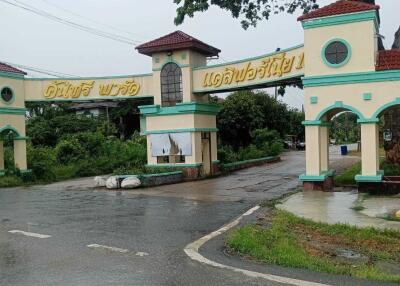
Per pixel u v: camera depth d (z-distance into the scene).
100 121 44.69
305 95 16.98
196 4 19.05
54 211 13.26
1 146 24.69
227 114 39.28
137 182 19.39
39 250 8.27
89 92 24.89
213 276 6.40
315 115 16.83
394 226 9.80
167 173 21.38
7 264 7.32
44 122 41.94
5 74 23.88
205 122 24.05
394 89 15.73
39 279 6.48
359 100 16.17
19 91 24.72
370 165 15.95
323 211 12.03
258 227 9.93
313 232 9.43
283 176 23.81
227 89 21.98
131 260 7.42
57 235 9.66
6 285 6.23
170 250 8.09
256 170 28.22
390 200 13.89
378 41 18.69
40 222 11.35
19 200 16.27
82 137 31.80
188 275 6.48
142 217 11.88
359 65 16.19
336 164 30.00
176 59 23.33
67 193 18.36
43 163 25.73
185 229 10.17
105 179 20.61
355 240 8.65
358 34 16.19
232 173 26.44
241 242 8.05
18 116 24.64
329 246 8.30
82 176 27.62
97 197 16.67
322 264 6.92
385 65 15.98
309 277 6.29
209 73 22.56
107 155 31.02
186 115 23.06
